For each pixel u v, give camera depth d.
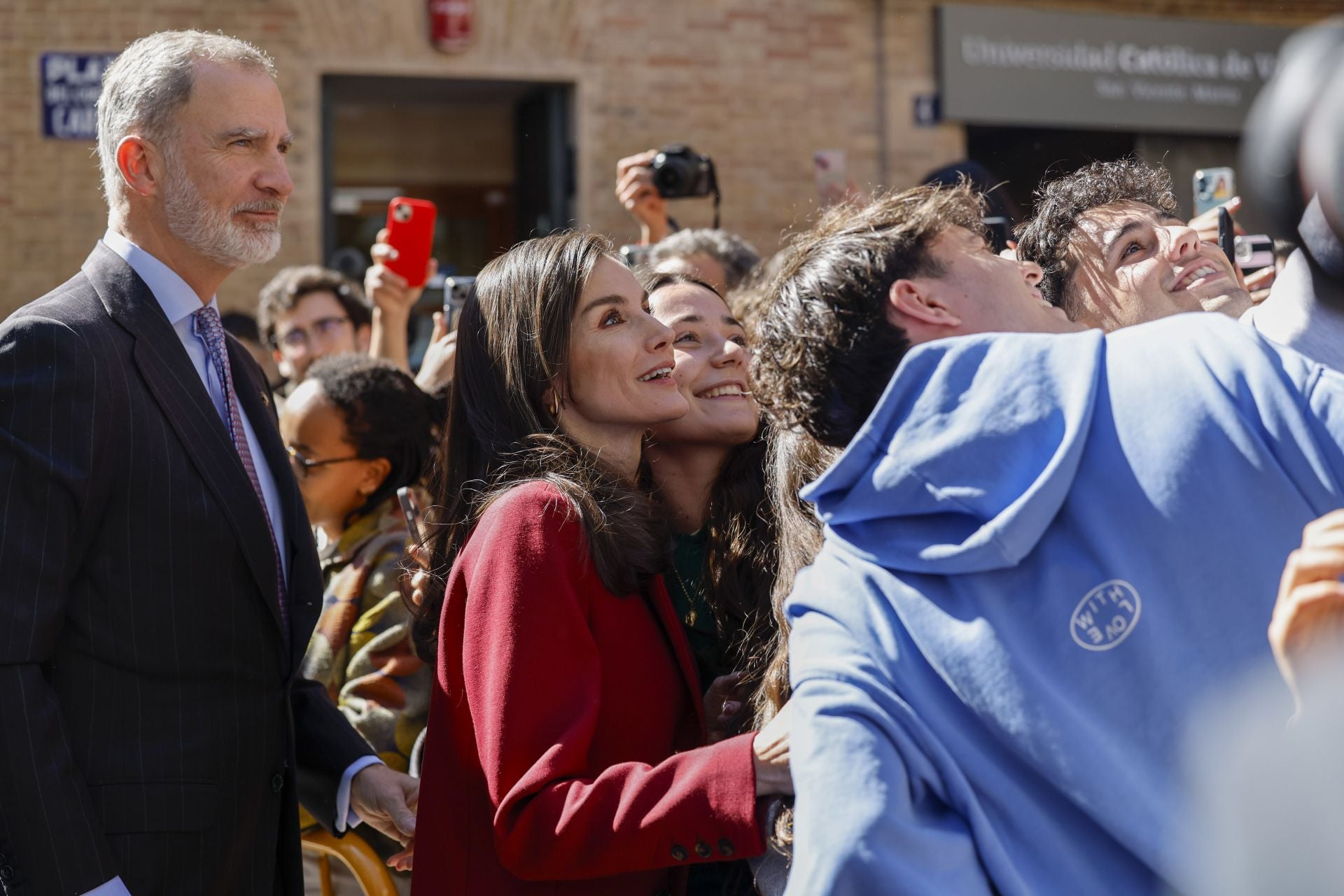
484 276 1.98
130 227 2.15
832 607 1.29
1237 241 2.50
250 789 2.07
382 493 2.80
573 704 1.58
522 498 1.71
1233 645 1.12
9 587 1.82
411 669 2.56
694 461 2.14
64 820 1.82
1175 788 1.12
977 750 1.20
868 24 7.30
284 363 4.23
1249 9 7.73
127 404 1.98
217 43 2.18
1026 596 1.20
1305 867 1.07
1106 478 1.20
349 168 7.52
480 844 1.68
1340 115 1.10
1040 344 1.28
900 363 1.38
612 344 1.88
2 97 6.41
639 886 1.68
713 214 7.06
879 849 1.14
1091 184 1.98
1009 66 7.44
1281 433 1.16
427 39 6.82
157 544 1.97
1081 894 1.17
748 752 1.46
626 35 7.03
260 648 2.09
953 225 1.50
